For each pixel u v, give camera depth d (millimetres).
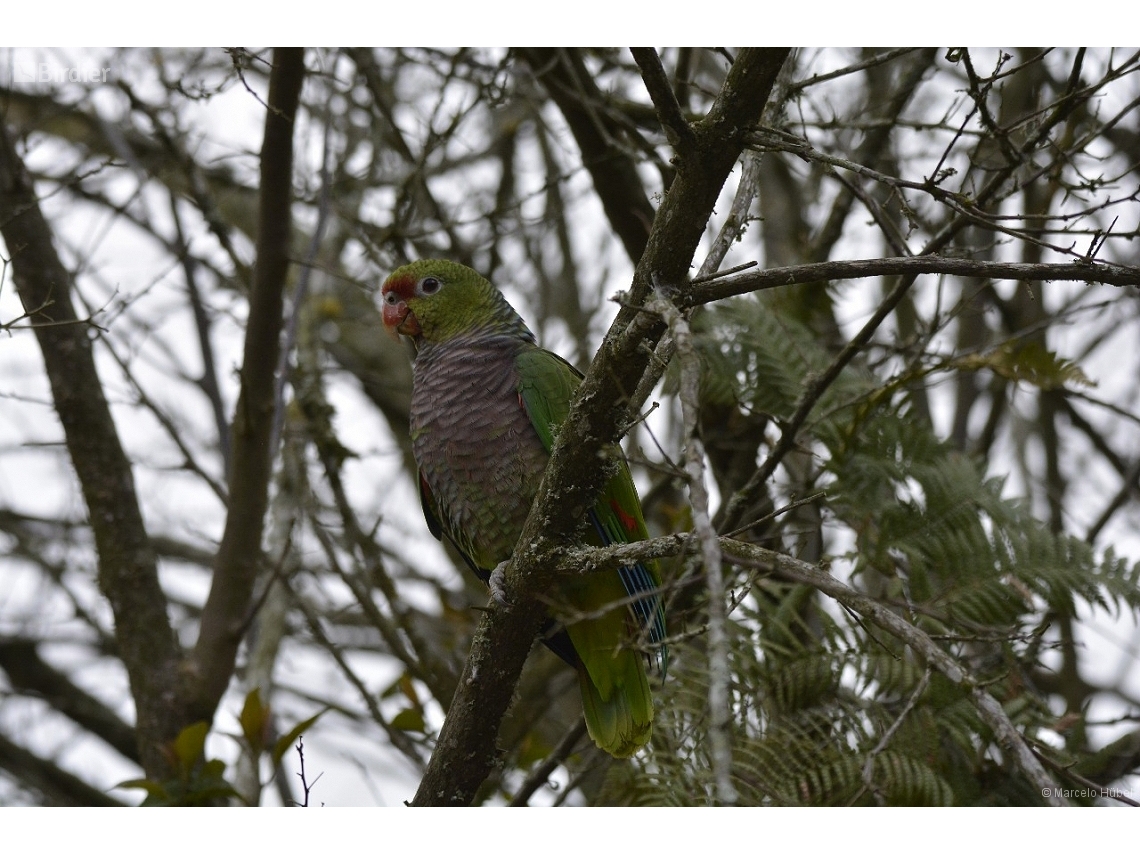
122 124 14172
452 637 13586
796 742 8219
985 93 6879
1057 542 9164
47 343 10469
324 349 15172
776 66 5477
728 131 5602
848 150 11094
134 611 10508
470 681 7453
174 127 12023
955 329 13070
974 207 5656
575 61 10930
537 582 6918
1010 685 8625
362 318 14359
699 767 8305
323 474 12516
